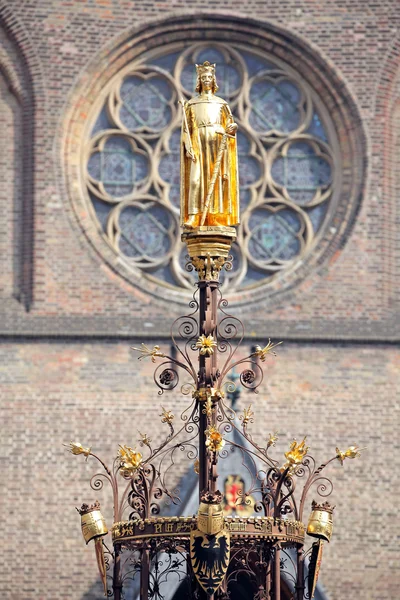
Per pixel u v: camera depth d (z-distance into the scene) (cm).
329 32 5078
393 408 4875
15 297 4909
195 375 2567
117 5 5050
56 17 5019
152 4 5053
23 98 4997
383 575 4766
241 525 2464
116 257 4988
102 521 2550
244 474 4381
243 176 5106
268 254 5050
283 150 5106
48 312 4878
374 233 5019
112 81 5078
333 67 5072
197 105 2577
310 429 4850
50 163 4978
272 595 2495
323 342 4906
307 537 4781
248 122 5125
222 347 2809
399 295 4991
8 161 4981
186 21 5072
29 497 4750
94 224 5006
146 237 5034
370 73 5072
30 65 4991
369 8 5081
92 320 4884
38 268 4909
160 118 5106
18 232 4956
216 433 2409
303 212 5069
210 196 2541
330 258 5009
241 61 5125
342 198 5078
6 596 4694
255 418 4844
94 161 5053
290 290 4978
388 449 4847
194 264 2548
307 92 5122
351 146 5078
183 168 2580
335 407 4869
